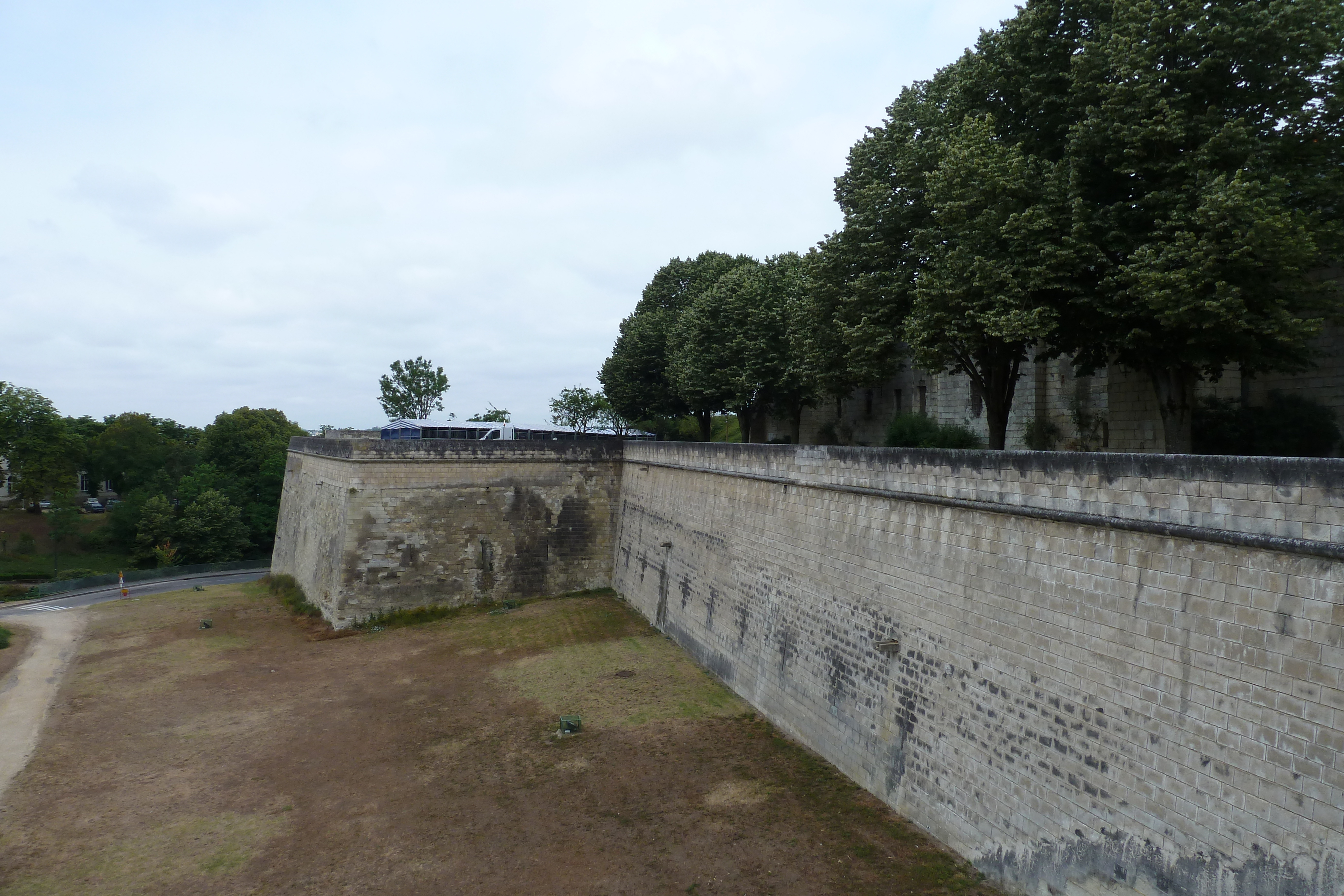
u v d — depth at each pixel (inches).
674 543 1321.4
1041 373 1254.3
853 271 1112.8
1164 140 679.1
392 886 630.5
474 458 1523.1
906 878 597.9
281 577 1916.8
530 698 1025.5
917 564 714.8
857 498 821.2
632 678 1091.3
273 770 846.5
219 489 2974.9
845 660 811.4
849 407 1756.9
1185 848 451.8
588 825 708.7
